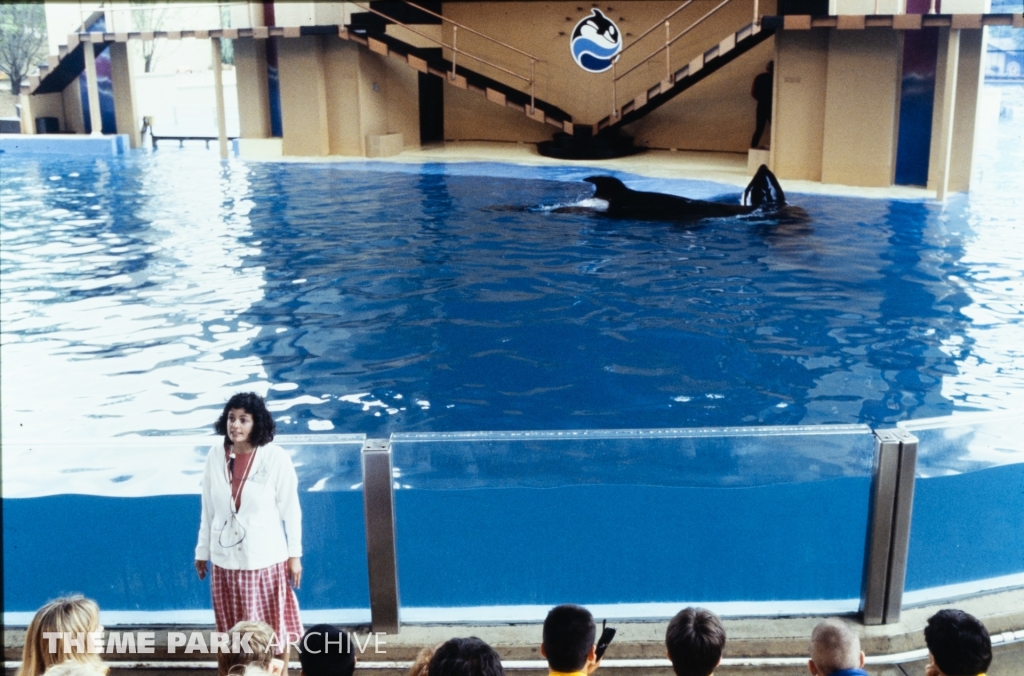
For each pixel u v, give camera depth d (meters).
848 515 4.16
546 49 22.59
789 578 4.27
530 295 10.41
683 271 11.30
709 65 18.17
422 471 4.12
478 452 4.11
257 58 21.83
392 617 4.20
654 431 4.12
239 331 9.31
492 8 22.67
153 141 24.19
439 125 24.34
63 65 24.11
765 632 4.15
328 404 7.49
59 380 8.06
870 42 16.14
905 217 14.24
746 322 9.39
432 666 2.83
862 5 16.20
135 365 8.41
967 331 9.08
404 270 11.52
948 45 15.34
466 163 20.45
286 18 21.14
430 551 4.22
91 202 16.27
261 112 22.16
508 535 4.21
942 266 11.41
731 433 4.08
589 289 10.60
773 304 9.96
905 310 9.72
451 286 10.79
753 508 4.16
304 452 4.05
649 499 4.17
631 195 15.76
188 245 13.00
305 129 21.48
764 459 4.09
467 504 4.16
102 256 12.42
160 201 16.33
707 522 4.19
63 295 10.59
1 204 16.08
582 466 4.11
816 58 16.84
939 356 8.43
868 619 4.19
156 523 4.13
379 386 7.85
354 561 4.20
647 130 22.25
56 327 9.46
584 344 8.82
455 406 7.43
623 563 4.26
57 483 4.08
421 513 4.16
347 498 4.10
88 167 20.48
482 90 20.98
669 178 18.08
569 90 22.70
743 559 4.25
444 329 9.30
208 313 9.90
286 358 8.55
